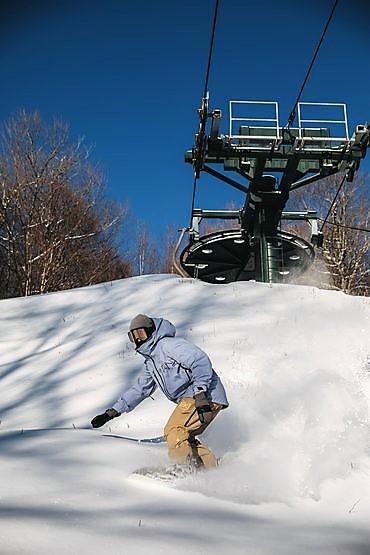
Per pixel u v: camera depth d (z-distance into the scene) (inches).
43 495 120.9
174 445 158.2
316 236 698.8
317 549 100.4
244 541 101.0
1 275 1131.9
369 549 103.8
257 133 603.5
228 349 327.3
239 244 713.0
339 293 450.3
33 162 1131.9
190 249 714.2
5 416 265.3
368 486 143.8
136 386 179.0
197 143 599.8
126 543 94.3
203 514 116.9
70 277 1164.5
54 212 1133.7
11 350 373.4
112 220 1262.3
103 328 392.8
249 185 649.6
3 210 1088.8
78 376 310.0
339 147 597.3
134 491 130.3
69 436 180.9
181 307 419.2
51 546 89.9
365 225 1261.1
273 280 649.0
